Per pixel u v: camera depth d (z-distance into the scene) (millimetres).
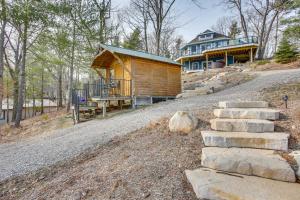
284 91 5598
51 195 2654
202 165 2605
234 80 11430
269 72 12336
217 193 1957
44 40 12391
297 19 13617
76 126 7660
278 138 2783
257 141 2869
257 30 31672
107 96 9641
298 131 3096
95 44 14898
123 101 10961
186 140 3391
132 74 10180
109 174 2797
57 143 5336
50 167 3703
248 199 1842
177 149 3127
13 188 3186
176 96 11398
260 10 26812
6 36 14000
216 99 6621
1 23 10664
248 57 26438
